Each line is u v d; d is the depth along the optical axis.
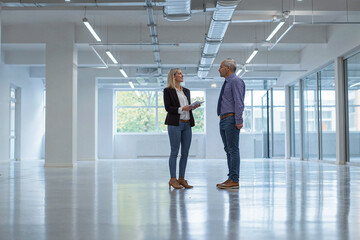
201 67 16.28
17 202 3.81
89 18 12.92
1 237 2.27
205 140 23.53
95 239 2.21
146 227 2.55
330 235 2.29
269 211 3.17
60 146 12.96
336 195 4.26
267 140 21.27
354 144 12.62
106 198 4.09
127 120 24.42
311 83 16.66
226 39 13.95
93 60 17.17
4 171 9.75
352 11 10.98
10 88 18.17
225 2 9.12
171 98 5.26
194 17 12.88
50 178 7.18
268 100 21.00
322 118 15.34
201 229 2.47
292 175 7.54
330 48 13.89
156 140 23.84
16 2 9.27
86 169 10.52
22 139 19.61
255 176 7.25
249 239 2.19
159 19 13.07
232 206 3.45
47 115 13.04
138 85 22.38
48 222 2.75
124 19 13.10
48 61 13.19
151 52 17.12
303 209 3.27
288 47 16.91
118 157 23.73
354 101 12.60
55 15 12.58
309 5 10.96
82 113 19.69
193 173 8.26
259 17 10.55
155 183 5.92
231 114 5.04
